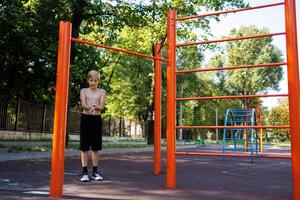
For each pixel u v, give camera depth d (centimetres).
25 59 1370
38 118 1791
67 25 376
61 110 360
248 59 3953
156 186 440
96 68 1680
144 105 3012
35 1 1247
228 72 4056
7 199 330
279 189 438
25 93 1606
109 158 941
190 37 1808
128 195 370
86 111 494
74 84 1706
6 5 1246
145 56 432
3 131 1516
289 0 371
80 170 618
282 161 989
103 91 508
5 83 1515
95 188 415
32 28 1267
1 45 1285
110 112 3094
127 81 2906
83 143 486
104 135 2595
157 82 589
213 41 423
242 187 448
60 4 1231
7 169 603
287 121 4591
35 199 335
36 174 542
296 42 365
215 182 493
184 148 1973
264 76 3978
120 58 2528
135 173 593
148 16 1441
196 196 371
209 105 4559
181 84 3272
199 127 433
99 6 1298
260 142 1515
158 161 585
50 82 1476
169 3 1449
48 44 1303
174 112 432
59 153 353
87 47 1570
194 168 715
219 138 5194
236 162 917
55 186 348
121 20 1380
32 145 1293
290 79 359
